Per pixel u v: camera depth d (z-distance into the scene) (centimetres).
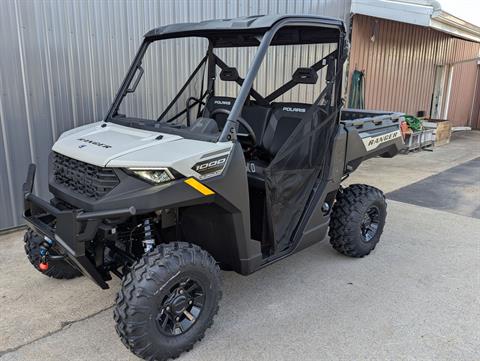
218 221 245
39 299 283
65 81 401
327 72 307
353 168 340
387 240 396
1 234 387
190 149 221
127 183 210
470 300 294
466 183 615
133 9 437
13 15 361
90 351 234
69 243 206
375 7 712
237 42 328
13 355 229
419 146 869
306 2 635
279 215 282
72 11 395
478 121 1386
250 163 305
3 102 368
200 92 361
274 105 335
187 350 231
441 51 1102
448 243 392
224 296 293
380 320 268
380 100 902
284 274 327
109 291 295
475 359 234
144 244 234
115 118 292
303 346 241
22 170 389
